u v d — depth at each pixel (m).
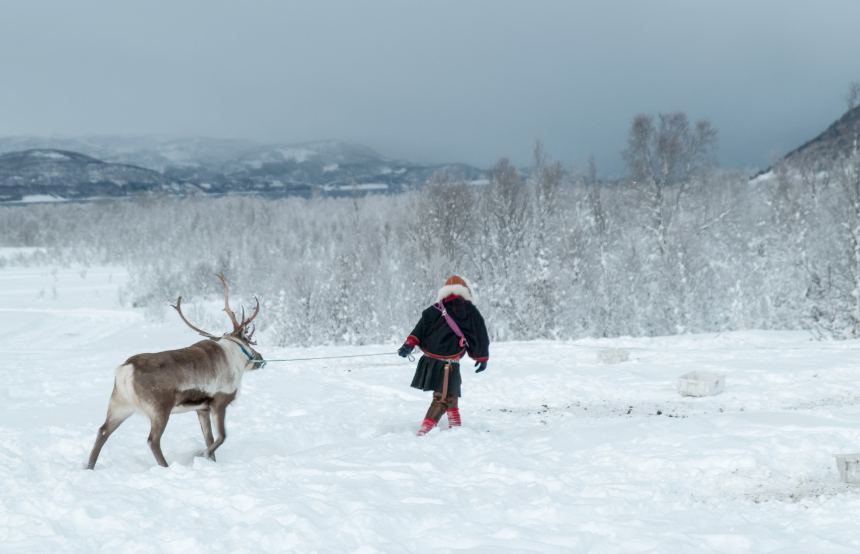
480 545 3.47
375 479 4.79
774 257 42.59
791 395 8.62
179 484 4.67
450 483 4.79
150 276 59.19
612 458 5.43
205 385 5.75
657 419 6.97
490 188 44.69
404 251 45.06
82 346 34.16
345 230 69.81
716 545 3.42
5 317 47.22
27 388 10.73
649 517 3.95
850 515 3.77
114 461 5.76
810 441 5.51
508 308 40.56
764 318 40.94
